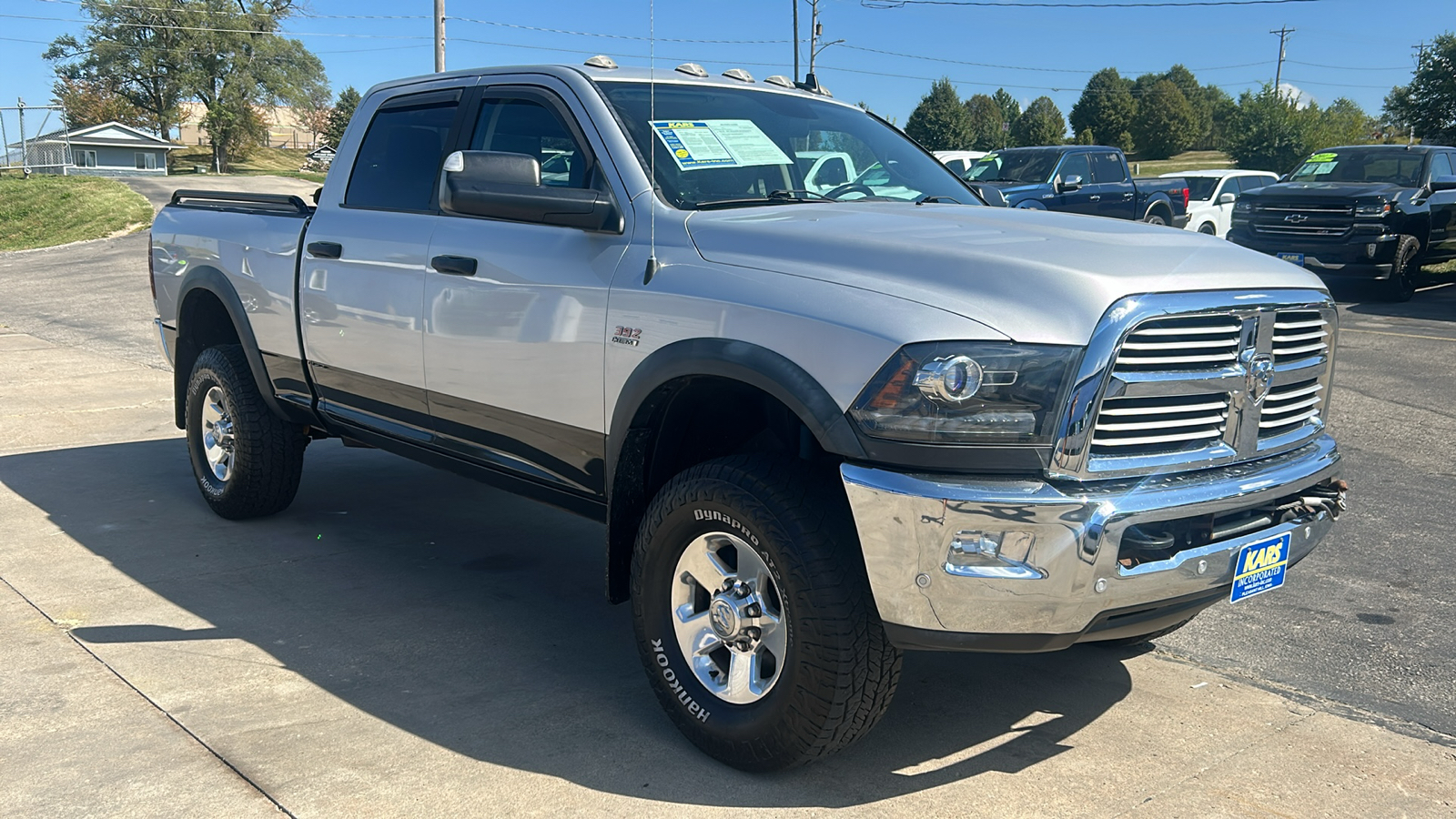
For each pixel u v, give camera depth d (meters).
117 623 4.05
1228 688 3.69
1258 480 2.91
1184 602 2.85
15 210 33.78
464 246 3.87
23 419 7.64
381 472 6.45
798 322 2.84
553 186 3.73
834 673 2.79
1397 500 5.91
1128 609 2.75
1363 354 10.66
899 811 2.87
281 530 5.28
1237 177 20.84
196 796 2.86
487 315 3.75
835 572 2.78
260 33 82.06
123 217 31.38
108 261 21.70
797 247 3.06
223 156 83.19
